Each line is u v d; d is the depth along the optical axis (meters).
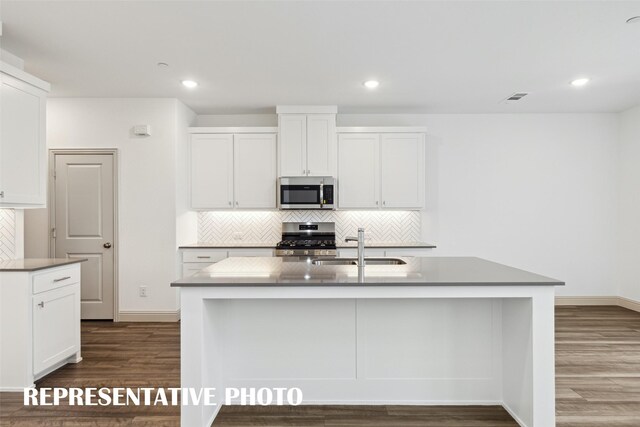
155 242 4.78
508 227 5.54
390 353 2.70
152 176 4.79
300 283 2.24
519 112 5.47
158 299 4.78
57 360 3.24
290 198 5.01
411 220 5.51
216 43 3.23
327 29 3.00
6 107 3.06
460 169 5.53
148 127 4.73
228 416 2.55
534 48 3.34
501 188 5.54
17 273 2.95
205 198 5.18
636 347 3.82
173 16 2.79
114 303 4.78
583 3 2.63
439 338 2.69
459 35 3.10
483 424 2.45
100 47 3.30
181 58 3.55
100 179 4.80
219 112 5.45
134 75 3.98
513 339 2.52
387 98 4.78
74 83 4.23
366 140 5.16
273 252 4.91
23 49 3.33
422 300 2.69
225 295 2.27
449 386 2.70
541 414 2.26
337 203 5.16
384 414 2.57
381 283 2.24
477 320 2.69
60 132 4.79
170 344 3.95
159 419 2.52
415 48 3.33
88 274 4.80
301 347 2.70
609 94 4.65
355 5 2.66
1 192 3.02
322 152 5.04
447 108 5.26
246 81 4.16
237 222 5.49
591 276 5.54
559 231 5.55
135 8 2.68
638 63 3.68
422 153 5.17
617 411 2.60
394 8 2.69
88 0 2.57
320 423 2.46
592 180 5.53
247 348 2.70
